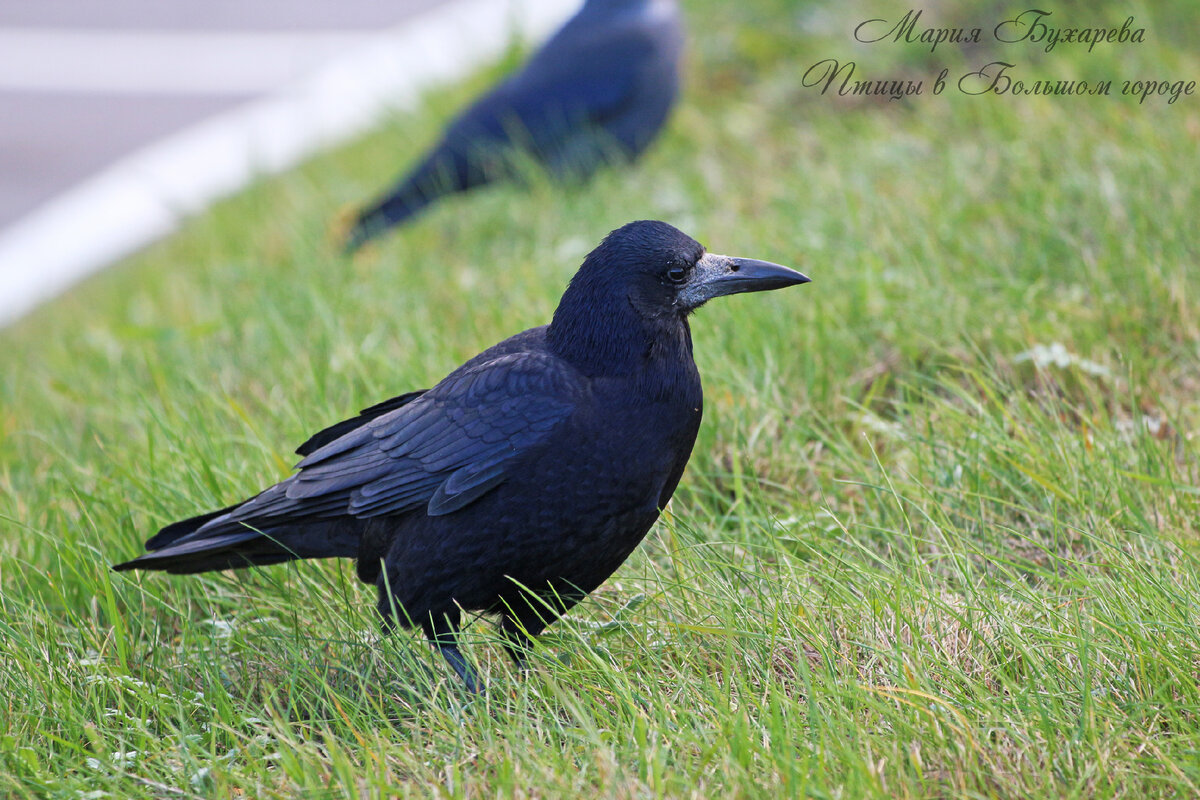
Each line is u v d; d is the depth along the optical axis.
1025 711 6.20
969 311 10.04
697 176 15.05
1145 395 9.21
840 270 11.07
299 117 24.98
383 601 7.65
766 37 17.89
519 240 14.27
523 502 7.12
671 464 7.32
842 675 6.77
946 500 8.30
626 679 6.65
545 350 7.46
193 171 23.28
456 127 15.62
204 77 28.16
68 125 26.00
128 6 33.94
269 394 11.23
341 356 11.08
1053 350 9.24
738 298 10.58
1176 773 5.59
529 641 7.71
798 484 9.18
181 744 6.67
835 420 9.53
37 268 20.69
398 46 28.17
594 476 7.09
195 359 12.45
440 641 7.61
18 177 23.78
